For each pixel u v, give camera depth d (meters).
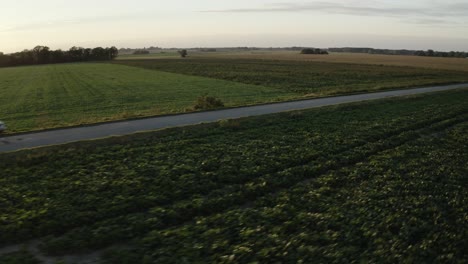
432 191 17.55
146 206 14.95
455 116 33.47
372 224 14.16
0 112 41.19
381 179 18.61
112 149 20.61
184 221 14.22
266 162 19.88
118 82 71.31
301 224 14.04
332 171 19.41
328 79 70.12
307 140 24.03
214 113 31.17
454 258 12.30
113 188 16.12
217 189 16.73
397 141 25.00
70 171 17.62
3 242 12.41
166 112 32.06
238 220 14.12
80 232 12.91
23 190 15.74
